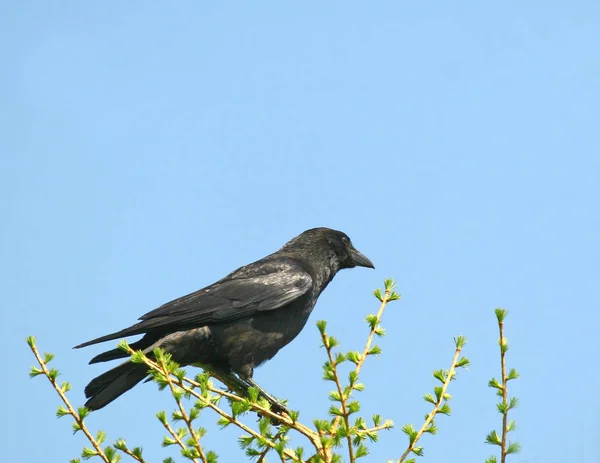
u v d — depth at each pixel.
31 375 7.96
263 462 8.34
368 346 8.34
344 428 7.29
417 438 7.60
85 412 7.72
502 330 7.50
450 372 8.11
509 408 7.27
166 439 7.86
